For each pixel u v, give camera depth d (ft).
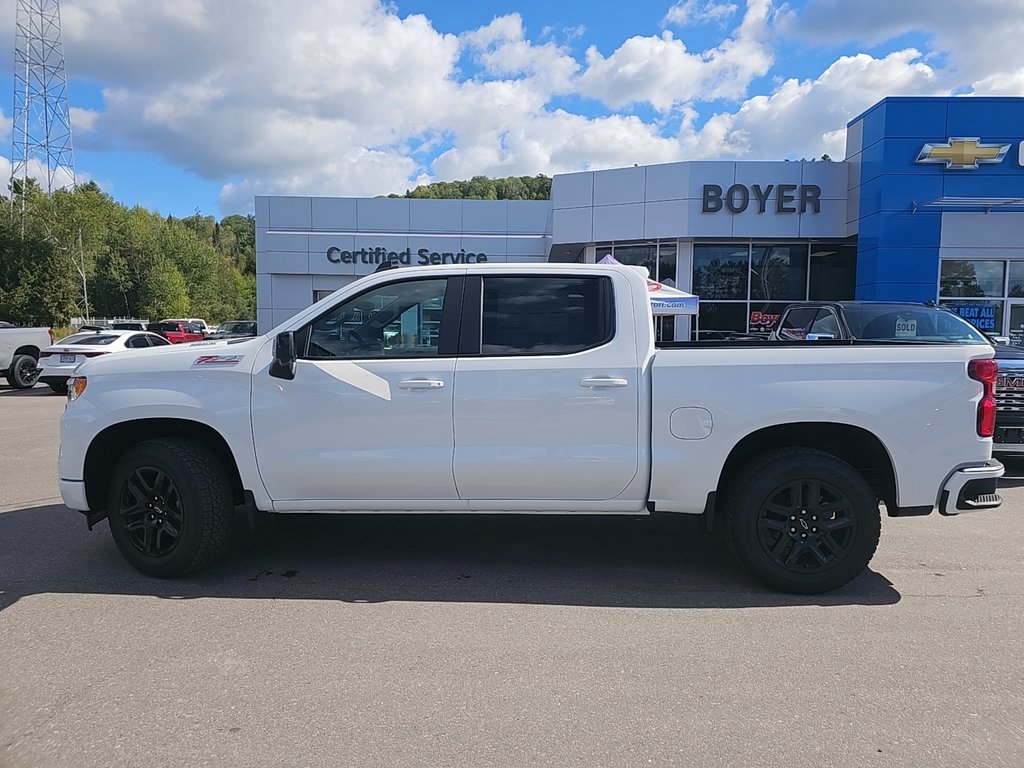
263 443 14.37
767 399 13.57
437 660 11.43
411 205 85.10
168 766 8.62
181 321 117.39
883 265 53.78
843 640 12.23
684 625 12.84
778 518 14.10
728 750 9.01
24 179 179.32
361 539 17.85
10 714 9.75
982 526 19.54
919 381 13.55
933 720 9.71
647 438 13.87
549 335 14.29
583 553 16.89
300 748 9.00
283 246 84.89
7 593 14.14
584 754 8.91
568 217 63.26
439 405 14.02
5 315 138.72
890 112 52.80
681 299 40.63
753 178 57.93
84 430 14.74
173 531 14.61
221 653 11.61
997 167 52.80
